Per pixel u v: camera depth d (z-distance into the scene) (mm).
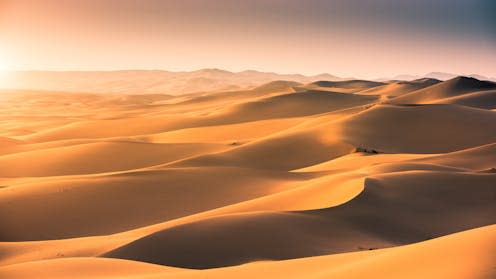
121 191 52156
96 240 33969
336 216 33250
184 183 54969
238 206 41375
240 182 55875
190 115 192875
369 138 96562
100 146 93312
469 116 109375
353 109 139375
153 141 127062
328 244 28547
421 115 107938
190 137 128500
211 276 19578
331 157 86062
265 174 59406
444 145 98688
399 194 38906
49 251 31359
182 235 28500
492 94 173875
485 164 60375
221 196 51875
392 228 33281
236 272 20016
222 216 31172
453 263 13398
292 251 27125
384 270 15102
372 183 39812
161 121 168875
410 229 33625
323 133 96250
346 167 67062
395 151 92500
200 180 56094
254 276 19094
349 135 94938
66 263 22766
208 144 98688
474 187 41938
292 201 40594
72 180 55656
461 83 192875
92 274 20953
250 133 126125
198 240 27953
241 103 185625
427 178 43000
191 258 26469
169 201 50594
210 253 26844
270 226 29641
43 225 45281
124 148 92938
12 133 167875
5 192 51281
